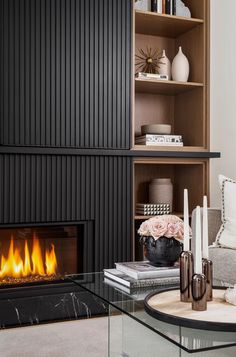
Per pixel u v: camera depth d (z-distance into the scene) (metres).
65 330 2.76
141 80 3.42
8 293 2.99
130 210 3.30
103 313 3.16
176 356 1.90
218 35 3.57
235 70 3.39
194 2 3.75
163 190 3.64
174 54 3.98
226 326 1.43
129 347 2.09
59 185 3.09
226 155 3.50
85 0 3.15
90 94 3.18
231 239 2.63
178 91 3.86
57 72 3.08
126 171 3.29
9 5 2.94
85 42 3.16
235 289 1.71
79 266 3.25
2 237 3.18
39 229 3.24
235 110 3.39
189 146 3.77
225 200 2.73
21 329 2.82
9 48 2.95
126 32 3.29
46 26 3.04
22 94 2.98
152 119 3.93
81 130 3.15
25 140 3.00
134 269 2.06
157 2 3.52
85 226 3.19
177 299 1.75
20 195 2.99
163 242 2.08
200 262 1.59
